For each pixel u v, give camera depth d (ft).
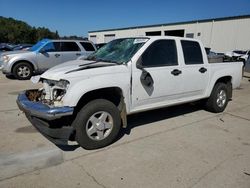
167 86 15.57
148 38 15.07
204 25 98.63
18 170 10.80
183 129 16.46
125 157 12.30
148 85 14.32
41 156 11.88
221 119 18.92
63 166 11.30
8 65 33.42
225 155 12.89
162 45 15.43
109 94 13.66
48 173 10.71
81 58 16.66
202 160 12.27
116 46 15.93
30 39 253.24
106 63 14.07
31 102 12.34
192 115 19.65
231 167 11.68
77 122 12.31
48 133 11.79
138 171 11.07
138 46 14.69
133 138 14.67
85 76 12.26
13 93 25.30
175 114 19.71
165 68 15.33
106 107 12.87
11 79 34.53
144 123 17.37
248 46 85.25
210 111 20.59
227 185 10.27
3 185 9.79
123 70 13.42
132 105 14.15
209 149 13.53
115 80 13.00
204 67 18.17
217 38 94.43
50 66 35.60
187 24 104.63
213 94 19.70
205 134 15.71
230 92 21.24
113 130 13.33
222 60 21.15
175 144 14.02
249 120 18.99
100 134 13.00
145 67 14.43
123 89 13.34
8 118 17.39
